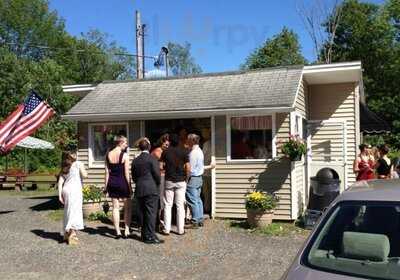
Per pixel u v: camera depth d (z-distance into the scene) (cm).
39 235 1087
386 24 4159
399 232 377
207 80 1460
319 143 1479
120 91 1531
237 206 1272
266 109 1222
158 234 1086
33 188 2433
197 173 1155
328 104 1511
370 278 348
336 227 395
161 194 1115
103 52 6297
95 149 1448
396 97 3916
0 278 763
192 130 1404
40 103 1416
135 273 785
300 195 1311
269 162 1245
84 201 1282
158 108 1350
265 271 785
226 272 784
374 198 404
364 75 4144
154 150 1127
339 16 4391
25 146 2758
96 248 955
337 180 1141
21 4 5728
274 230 1106
